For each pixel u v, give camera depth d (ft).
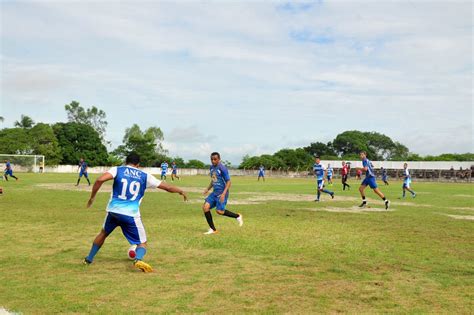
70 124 301.02
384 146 440.45
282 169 326.03
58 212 46.50
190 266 22.66
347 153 423.23
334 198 75.82
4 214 44.50
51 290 18.01
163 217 44.34
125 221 21.94
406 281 20.18
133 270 21.63
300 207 57.88
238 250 27.02
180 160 340.18
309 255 25.79
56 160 274.36
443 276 21.21
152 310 15.70
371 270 22.29
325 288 18.88
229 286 18.99
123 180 22.08
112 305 16.20
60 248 27.02
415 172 255.50
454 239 32.50
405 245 29.63
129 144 314.96
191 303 16.58
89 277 20.18
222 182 35.37
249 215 47.62
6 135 264.72
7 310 15.48
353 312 15.81
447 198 79.51
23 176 161.99
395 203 66.90
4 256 24.58
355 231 35.88
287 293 18.06
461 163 258.37
